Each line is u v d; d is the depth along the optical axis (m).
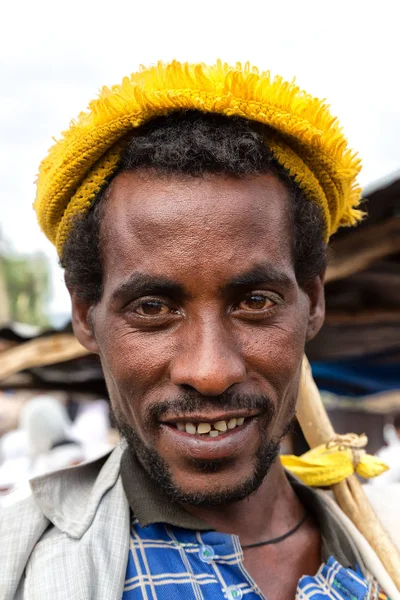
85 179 0.84
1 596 0.79
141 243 0.78
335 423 4.45
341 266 1.97
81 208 0.85
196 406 0.77
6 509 0.88
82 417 4.55
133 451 0.89
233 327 0.80
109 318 0.82
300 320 0.85
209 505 0.81
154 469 0.82
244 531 0.90
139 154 0.79
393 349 2.88
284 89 0.81
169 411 0.78
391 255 2.19
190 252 0.76
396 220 1.90
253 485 0.81
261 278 0.79
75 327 0.94
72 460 3.22
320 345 2.78
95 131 0.80
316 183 0.87
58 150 0.87
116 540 0.83
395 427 4.58
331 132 0.85
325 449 1.01
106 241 0.82
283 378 0.82
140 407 0.81
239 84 0.79
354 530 0.94
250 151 0.79
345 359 3.15
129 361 0.80
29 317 15.61
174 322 0.79
